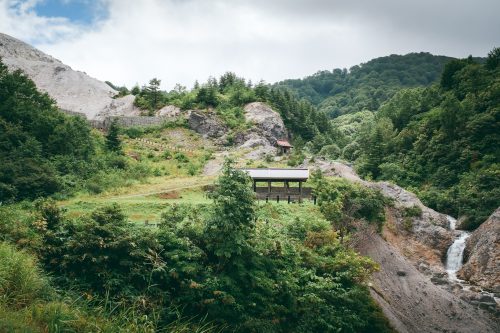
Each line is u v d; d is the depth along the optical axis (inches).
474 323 1653.5
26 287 732.7
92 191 2251.5
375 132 4249.5
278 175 2257.6
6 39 5753.0
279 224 1769.2
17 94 3134.8
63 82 5231.3
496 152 3179.1
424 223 2502.5
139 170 2832.2
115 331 721.6
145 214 1866.4
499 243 2091.5
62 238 1034.7
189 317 1037.2
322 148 4697.3
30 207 1876.2
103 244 1000.2
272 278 1213.1
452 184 3201.3
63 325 670.5
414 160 3639.3
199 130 4156.0
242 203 1142.3
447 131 3540.8
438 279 2018.9
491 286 1990.7
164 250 1112.2
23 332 602.9
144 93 4997.5
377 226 2176.4
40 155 2504.9
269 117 4512.8
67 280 952.3
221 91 5462.6
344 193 2196.1
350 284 1393.9
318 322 1221.7
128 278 1011.3
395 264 1948.8
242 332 1048.2
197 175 2989.7
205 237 1136.8
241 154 3686.0
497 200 2608.3
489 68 4670.3
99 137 3479.3
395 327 1440.7
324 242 1537.9
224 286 1091.9
